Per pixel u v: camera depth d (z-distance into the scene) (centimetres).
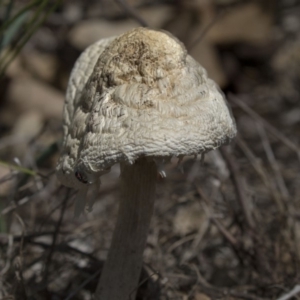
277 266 48
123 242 39
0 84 77
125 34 36
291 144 54
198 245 50
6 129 75
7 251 47
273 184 56
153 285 45
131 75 35
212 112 35
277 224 52
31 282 46
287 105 81
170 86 35
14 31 50
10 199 48
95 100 36
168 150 34
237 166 51
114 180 63
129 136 34
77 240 51
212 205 51
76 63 40
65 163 37
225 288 46
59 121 76
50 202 53
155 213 54
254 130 73
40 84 79
